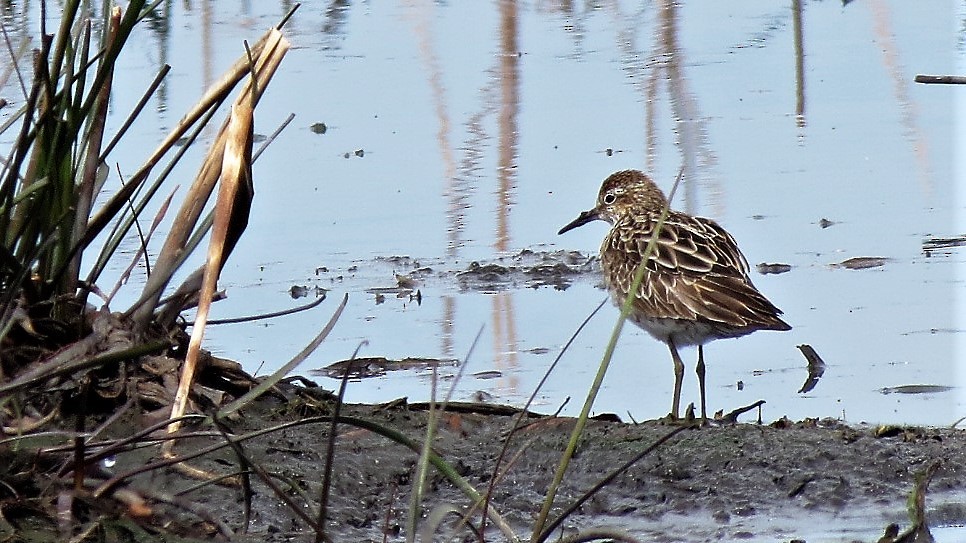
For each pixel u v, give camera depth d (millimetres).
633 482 9461
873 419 10688
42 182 9547
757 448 9891
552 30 21906
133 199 10516
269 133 17328
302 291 13406
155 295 9945
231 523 8469
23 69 17391
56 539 7961
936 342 12219
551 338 12578
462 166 16547
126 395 9547
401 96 18703
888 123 17875
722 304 11922
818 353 12188
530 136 17516
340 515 8797
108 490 8211
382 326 12641
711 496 9312
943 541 8594
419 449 7582
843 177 16172
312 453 9539
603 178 16219
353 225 15117
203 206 10062
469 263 14266
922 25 21875
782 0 23625
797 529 8836
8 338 9688
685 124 17922
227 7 22375
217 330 12539
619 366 12125
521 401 11086
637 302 12320
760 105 18609
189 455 8250
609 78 19625
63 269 9867
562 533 8180
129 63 19000
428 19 22031
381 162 16672
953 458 9742
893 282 13484
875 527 8867
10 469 8352
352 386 11312
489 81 19375
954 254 14148
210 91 10000
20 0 20047
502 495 9250
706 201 15508
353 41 20828
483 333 12539
